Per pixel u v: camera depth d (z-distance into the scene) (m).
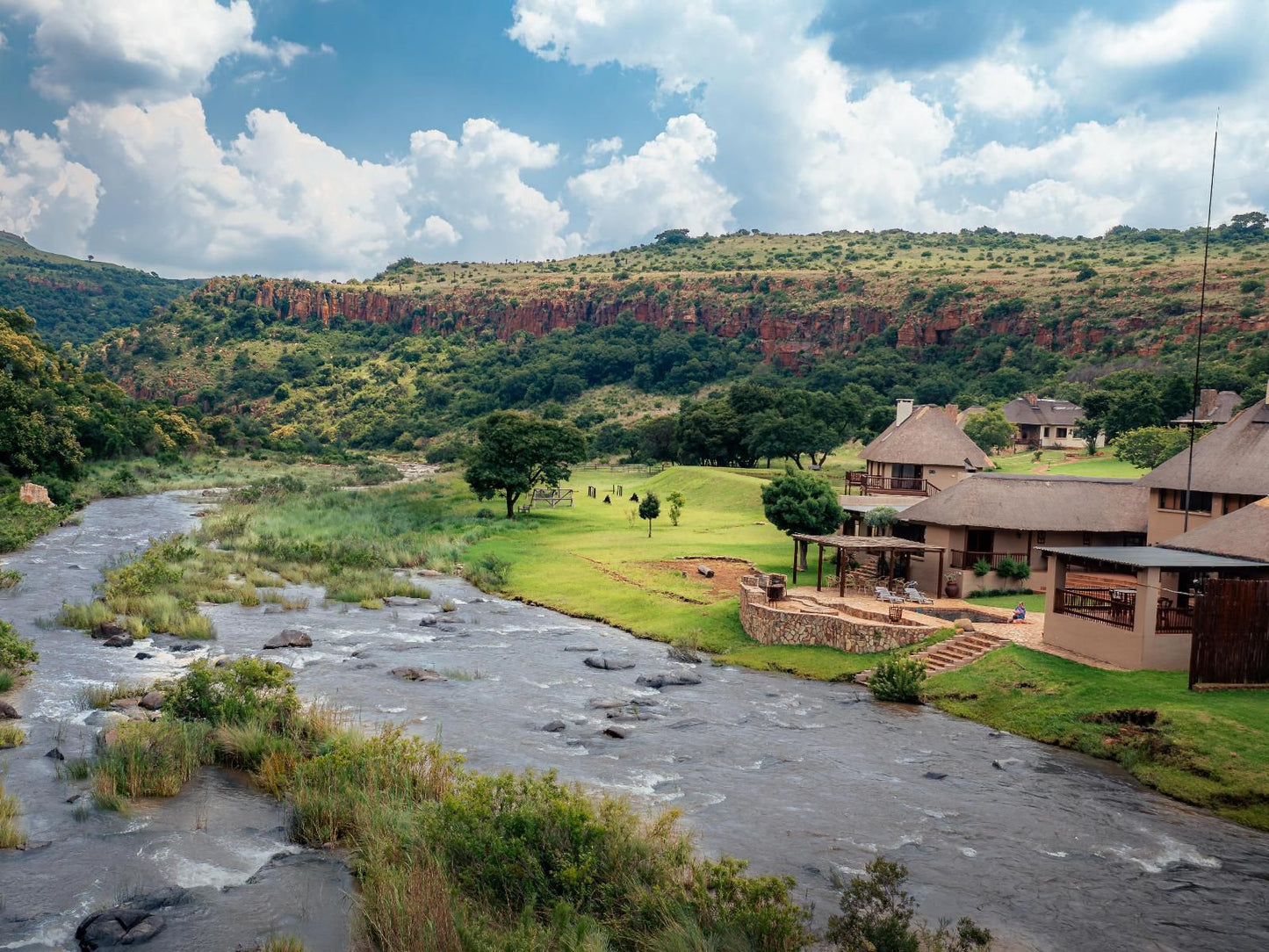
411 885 14.80
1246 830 19.89
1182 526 39.38
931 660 32.31
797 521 49.31
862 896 14.56
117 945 13.86
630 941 13.82
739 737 25.80
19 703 25.66
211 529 65.19
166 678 28.95
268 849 17.47
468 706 27.86
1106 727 25.28
